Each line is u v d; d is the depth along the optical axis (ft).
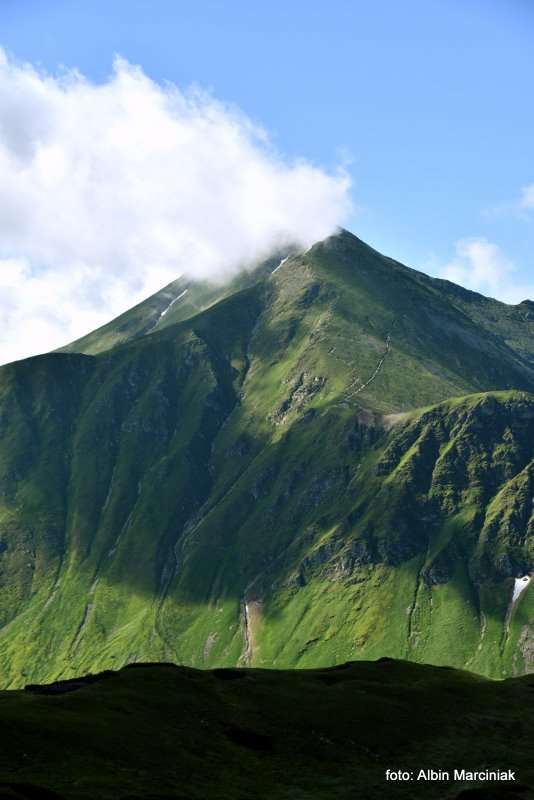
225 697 413.59
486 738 403.13
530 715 437.17
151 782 300.40
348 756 367.66
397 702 439.22
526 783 347.77
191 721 373.61
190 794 298.15
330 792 326.44
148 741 337.72
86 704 364.99
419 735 400.88
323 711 411.75
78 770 297.12
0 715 326.44
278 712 404.16
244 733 370.53
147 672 428.97
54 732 321.93
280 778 334.65
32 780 280.72
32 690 404.36
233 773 330.54
